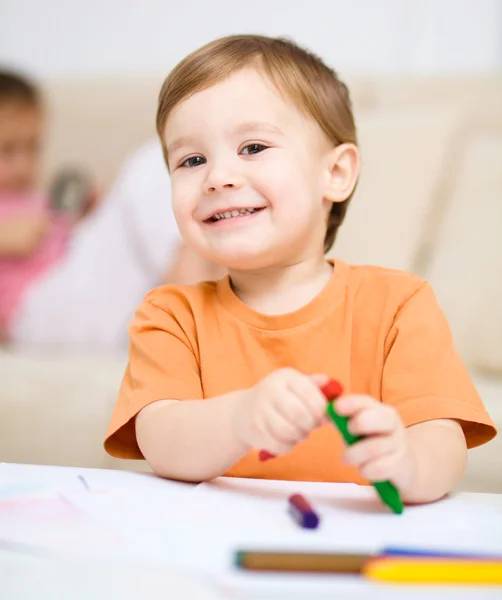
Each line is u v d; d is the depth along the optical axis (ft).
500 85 5.80
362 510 1.69
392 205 5.27
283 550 1.24
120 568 1.18
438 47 7.14
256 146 2.54
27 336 5.52
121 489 1.81
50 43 7.92
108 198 5.91
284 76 2.64
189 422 2.12
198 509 1.61
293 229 2.55
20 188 6.40
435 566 1.15
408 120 5.55
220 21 7.60
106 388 3.99
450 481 2.01
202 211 2.54
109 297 5.46
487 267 4.75
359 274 2.80
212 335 2.67
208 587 1.11
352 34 7.32
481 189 5.10
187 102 2.56
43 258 6.02
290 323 2.63
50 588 1.09
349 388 2.58
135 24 7.77
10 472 1.99
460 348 4.61
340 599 1.07
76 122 6.46
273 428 1.76
